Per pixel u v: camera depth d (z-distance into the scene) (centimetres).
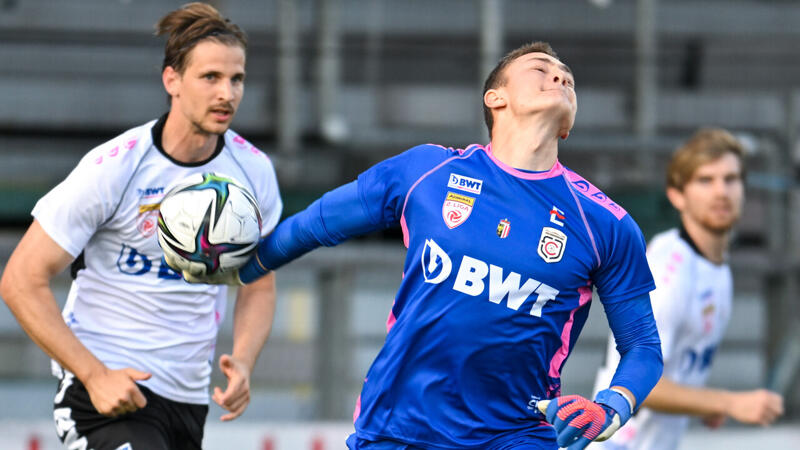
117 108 3020
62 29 3014
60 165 2959
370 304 2664
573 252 988
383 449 1039
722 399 1506
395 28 3262
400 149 2917
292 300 2644
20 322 1193
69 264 1282
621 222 1002
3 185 2881
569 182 1007
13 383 2581
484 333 988
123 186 1211
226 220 1098
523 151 997
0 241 2445
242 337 1327
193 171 1246
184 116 1210
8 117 2927
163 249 1130
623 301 1021
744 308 2748
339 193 1071
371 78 3144
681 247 1542
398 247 2667
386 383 1027
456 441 1006
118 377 1167
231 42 1202
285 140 2841
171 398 1295
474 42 3281
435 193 1010
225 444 2112
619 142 2848
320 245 1099
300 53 2861
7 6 2970
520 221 988
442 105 3180
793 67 3158
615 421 960
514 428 1018
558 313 999
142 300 1266
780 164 2816
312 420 2530
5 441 2033
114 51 3009
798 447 2238
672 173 1571
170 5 3080
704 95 3159
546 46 1030
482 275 985
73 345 1178
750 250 2986
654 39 3153
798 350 2611
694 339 1557
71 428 1267
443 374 1004
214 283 1147
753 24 3581
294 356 2633
